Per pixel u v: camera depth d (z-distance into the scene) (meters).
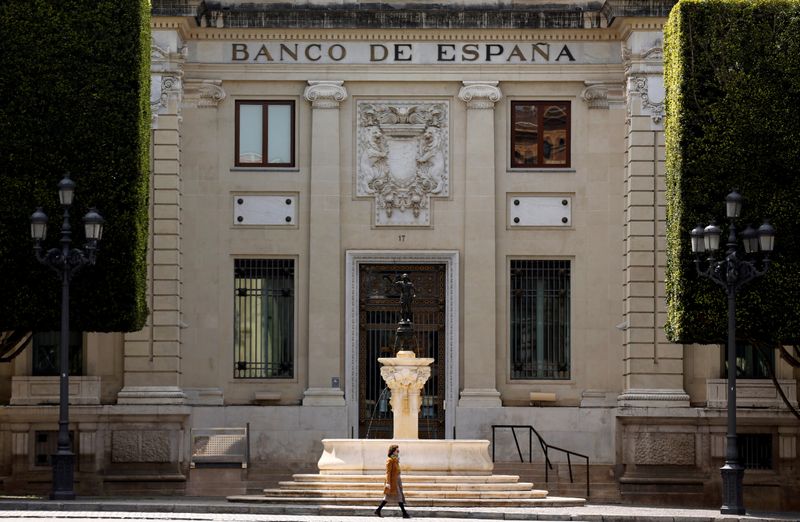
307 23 47.84
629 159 47.12
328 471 39.84
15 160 40.53
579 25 47.94
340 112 48.19
